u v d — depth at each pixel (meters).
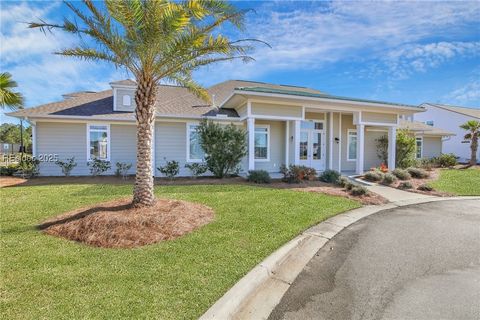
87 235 4.62
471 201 9.41
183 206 6.36
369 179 13.20
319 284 3.52
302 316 2.81
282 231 5.29
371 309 2.94
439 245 4.99
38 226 5.27
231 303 2.88
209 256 4.03
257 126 15.24
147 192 6.07
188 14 5.57
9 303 2.75
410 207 8.35
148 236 4.68
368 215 7.23
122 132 13.89
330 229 5.82
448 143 29.58
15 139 49.00
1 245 4.30
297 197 8.46
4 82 10.34
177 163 13.03
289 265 4.06
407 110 14.77
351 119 17.59
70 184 10.29
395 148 16.30
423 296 3.21
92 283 3.18
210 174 14.59
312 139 16.30
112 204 6.26
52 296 2.90
